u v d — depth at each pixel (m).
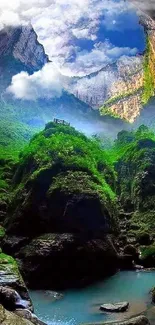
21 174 37.69
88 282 28.55
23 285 20.59
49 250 28.31
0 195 36.75
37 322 17.09
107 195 33.78
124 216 37.59
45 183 32.34
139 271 30.97
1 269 21.48
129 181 41.47
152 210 36.78
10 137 55.75
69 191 31.08
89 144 42.06
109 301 23.45
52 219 30.62
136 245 33.44
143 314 20.77
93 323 19.22
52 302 23.64
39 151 35.97
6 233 31.95
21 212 31.89
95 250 29.59
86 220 30.27
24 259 28.62
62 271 28.34
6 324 12.98
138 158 41.38
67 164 33.56
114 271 30.77
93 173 34.28
